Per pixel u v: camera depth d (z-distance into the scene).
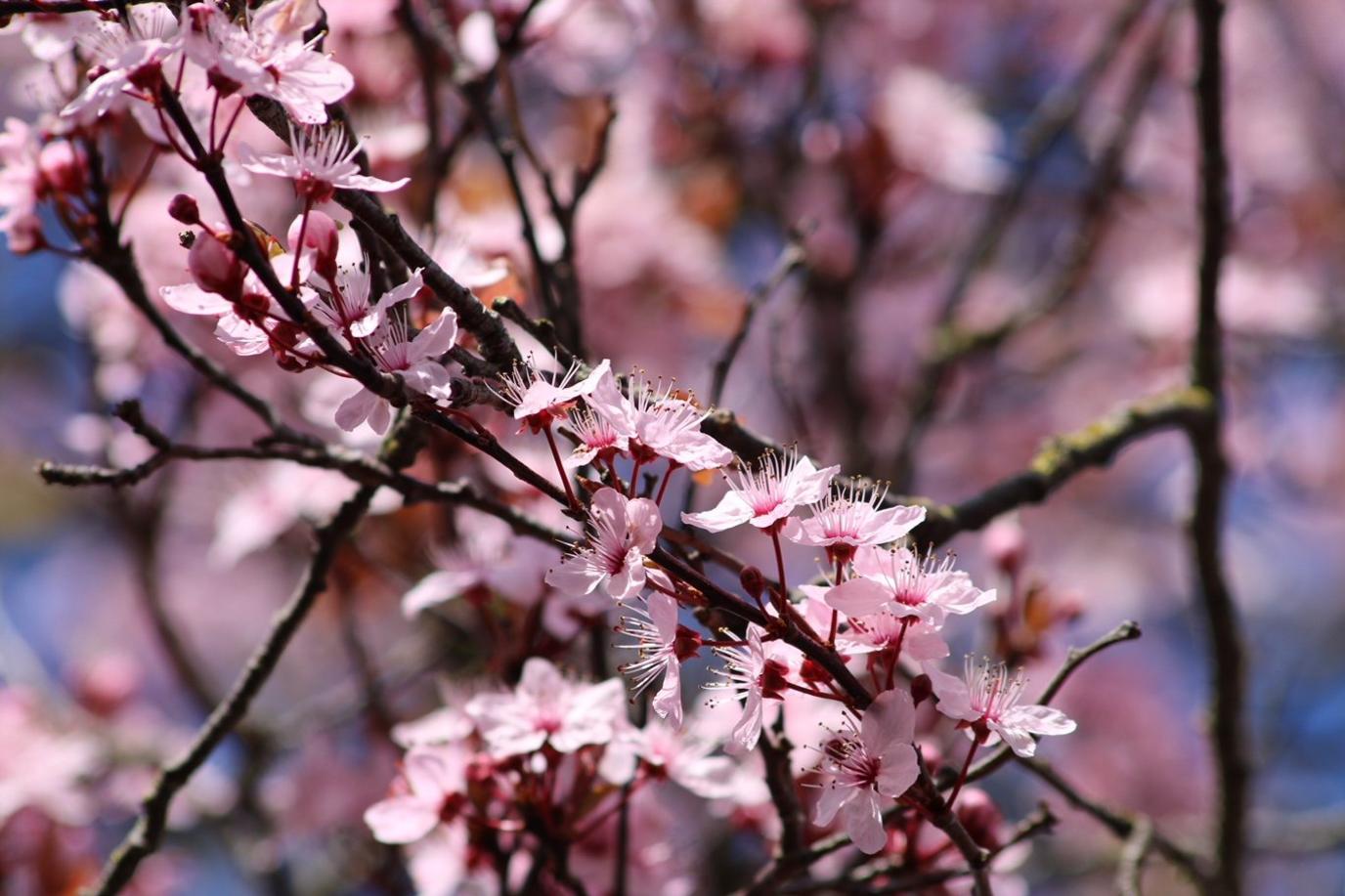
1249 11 11.48
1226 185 5.26
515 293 3.82
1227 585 5.53
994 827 3.37
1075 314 9.18
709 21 7.79
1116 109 9.63
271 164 2.46
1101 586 10.52
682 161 7.74
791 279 7.62
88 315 5.54
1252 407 9.51
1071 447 4.47
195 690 6.00
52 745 5.58
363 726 5.68
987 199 8.75
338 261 2.93
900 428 7.06
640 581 2.38
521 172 7.19
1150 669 9.68
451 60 4.68
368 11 4.49
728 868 5.73
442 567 4.32
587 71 6.94
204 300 2.54
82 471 3.21
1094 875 8.05
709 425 3.31
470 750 3.76
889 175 7.13
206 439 5.81
